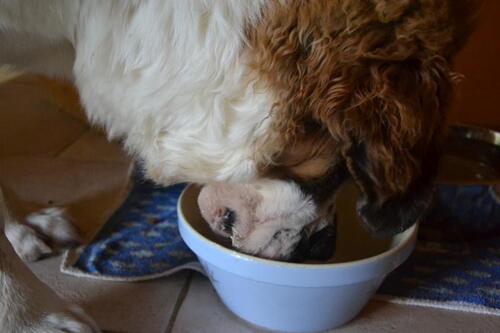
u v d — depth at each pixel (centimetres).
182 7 82
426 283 102
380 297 99
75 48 89
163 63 84
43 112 153
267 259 88
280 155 85
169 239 108
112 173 128
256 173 88
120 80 87
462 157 125
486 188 110
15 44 89
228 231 94
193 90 85
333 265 86
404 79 80
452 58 84
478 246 111
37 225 105
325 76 80
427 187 85
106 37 85
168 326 93
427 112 81
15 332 84
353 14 78
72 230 106
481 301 98
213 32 82
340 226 106
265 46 81
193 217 99
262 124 84
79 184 124
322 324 92
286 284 87
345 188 105
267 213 90
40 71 96
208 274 95
